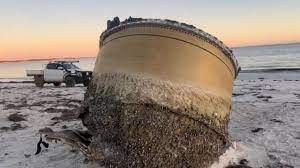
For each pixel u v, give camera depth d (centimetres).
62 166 756
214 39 621
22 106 1611
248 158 773
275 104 1495
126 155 595
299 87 2133
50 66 2661
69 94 2061
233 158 756
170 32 604
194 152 613
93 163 742
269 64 6241
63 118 1268
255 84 2520
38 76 2675
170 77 595
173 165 598
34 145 920
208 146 633
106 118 629
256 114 1288
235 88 2294
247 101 1622
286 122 1122
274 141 902
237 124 1134
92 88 713
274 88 2159
